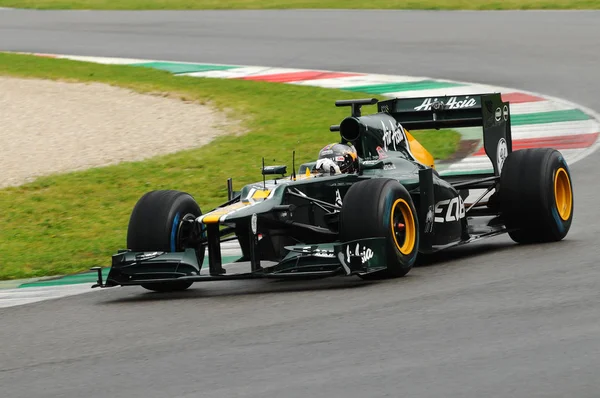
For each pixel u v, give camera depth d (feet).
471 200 122.01
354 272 80.38
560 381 55.01
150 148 172.14
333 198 89.56
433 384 56.18
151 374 62.75
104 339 73.10
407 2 321.52
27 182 151.12
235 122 190.29
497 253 93.50
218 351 66.59
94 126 193.67
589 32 251.19
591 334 62.90
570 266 83.71
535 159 95.04
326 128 179.52
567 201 97.45
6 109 214.07
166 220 87.20
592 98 185.98
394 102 107.14
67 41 297.33
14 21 340.39
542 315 68.44
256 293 85.05
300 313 75.00
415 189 91.56
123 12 346.33
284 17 312.91
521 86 201.26
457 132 172.55
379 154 95.14
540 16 280.10
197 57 261.03
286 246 84.64
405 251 84.84
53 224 127.24
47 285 96.94
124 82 236.84
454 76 214.69
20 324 80.53
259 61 250.37
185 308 81.10
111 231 121.49
